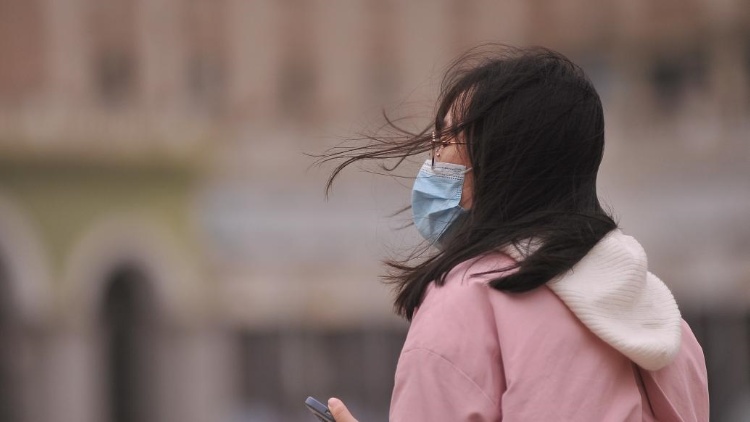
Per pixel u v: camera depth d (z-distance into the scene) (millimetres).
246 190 64125
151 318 59812
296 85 68562
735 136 65375
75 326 56969
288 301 64438
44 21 60219
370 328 66188
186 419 60406
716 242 64625
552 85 5531
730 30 66000
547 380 4988
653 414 5387
